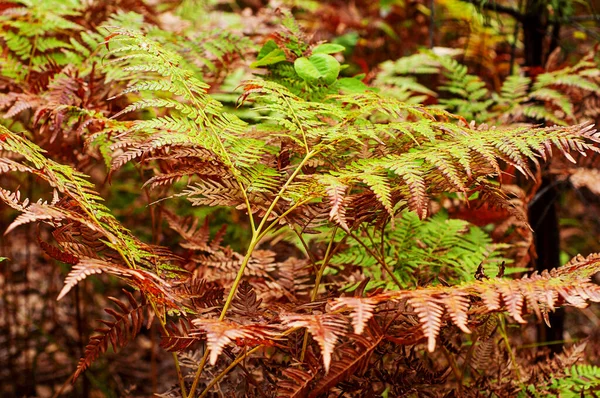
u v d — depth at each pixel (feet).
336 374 6.72
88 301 12.60
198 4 13.78
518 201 9.16
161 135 7.15
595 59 10.48
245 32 11.10
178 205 11.72
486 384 7.98
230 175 7.32
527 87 10.02
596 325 13.69
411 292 6.43
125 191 12.25
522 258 9.18
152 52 7.39
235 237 10.82
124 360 12.23
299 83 8.15
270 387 7.38
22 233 13.65
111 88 8.80
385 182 6.94
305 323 6.37
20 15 9.61
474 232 8.75
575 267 6.95
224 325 6.44
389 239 8.39
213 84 9.92
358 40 14.97
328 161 7.50
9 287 13.02
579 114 9.93
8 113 8.41
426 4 15.92
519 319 6.30
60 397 11.07
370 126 7.36
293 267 8.32
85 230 7.11
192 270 8.49
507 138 7.11
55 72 9.09
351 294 8.15
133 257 7.15
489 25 10.67
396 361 7.43
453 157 7.19
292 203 7.28
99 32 9.73
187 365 7.63
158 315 7.09
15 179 12.03
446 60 10.14
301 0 15.26
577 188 9.88
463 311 6.34
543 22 10.56
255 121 9.75
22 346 11.92
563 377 8.02
